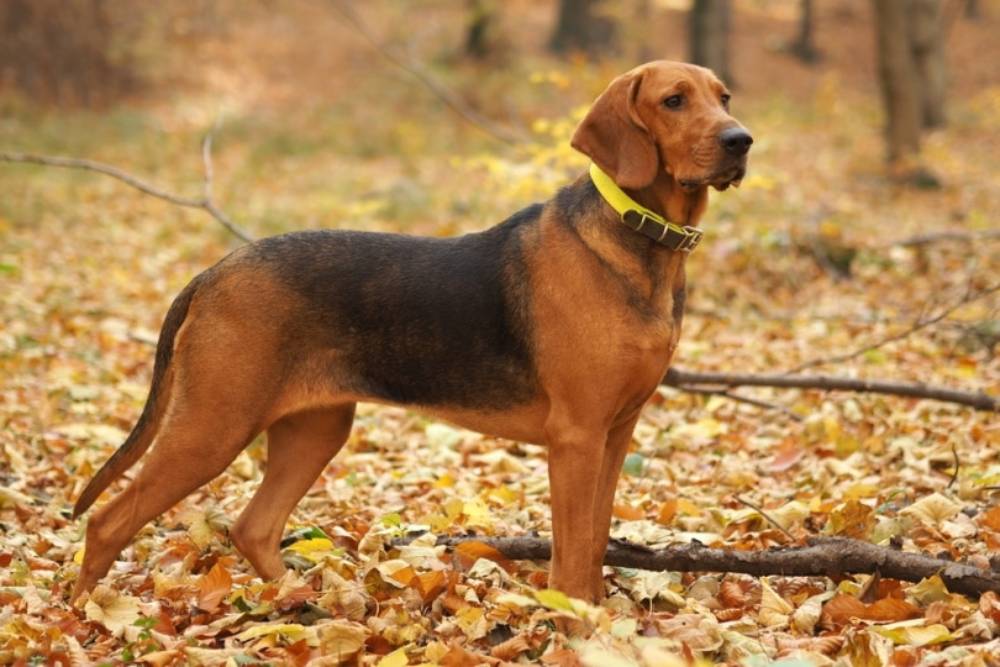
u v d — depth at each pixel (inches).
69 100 1250.0
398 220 772.6
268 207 799.1
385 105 1307.8
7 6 1232.8
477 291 225.9
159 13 1421.0
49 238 688.4
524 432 228.8
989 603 205.0
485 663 192.7
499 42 1476.4
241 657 197.5
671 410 391.2
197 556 256.1
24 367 425.7
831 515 257.8
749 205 753.6
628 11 1621.6
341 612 222.2
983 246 604.7
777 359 441.7
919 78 1270.9
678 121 213.8
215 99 1315.2
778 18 2073.1
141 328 496.4
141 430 241.0
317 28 1624.0
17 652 199.2
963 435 334.0
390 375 230.5
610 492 231.1
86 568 229.9
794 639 202.2
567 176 476.7
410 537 260.4
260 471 336.8
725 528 270.5
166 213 785.6
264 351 227.6
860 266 575.8
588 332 214.7
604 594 233.6
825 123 1366.9
